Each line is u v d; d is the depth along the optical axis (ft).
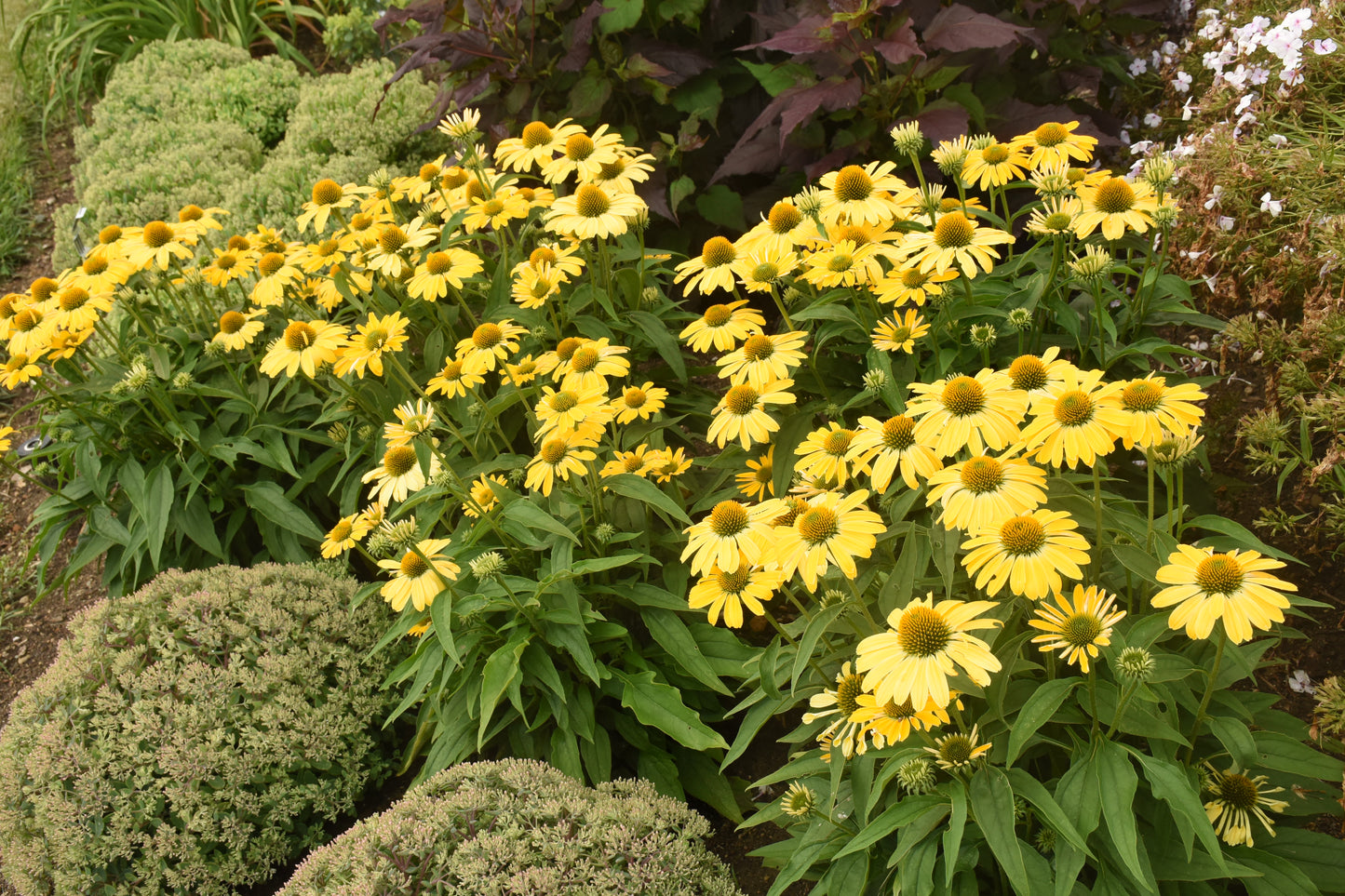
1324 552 5.26
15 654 7.01
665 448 5.50
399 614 5.91
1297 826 4.73
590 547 5.32
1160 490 5.24
